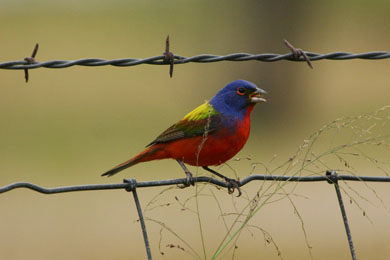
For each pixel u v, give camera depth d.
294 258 14.44
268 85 28.62
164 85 29.50
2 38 33.00
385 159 17.50
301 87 28.58
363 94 27.58
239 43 29.58
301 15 29.41
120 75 30.45
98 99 27.11
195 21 32.75
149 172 18.53
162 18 35.28
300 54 6.77
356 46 31.19
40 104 26.47
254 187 16.50
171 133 7.47
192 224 15.21
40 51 31.23
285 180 6.14
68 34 33.78
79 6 38.22
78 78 29.69
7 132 23.36
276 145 25.97
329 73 29.77
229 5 29.81
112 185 5.75
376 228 15.34
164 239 14.84
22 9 37.44
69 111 25.80
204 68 30.11
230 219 15.03
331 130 21.80
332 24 31.48
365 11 33.28
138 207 5.81
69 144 22.08
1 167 19.56
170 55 6.45
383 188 16.98
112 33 33.97
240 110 7.61
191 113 7.54
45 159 20.42
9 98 26.91
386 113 24.62
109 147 21.84
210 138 7.45
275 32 29.16
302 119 28.25
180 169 18.77
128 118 25.27
